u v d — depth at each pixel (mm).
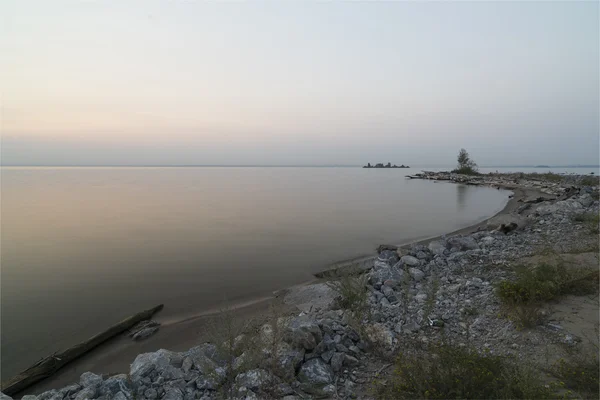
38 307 10312
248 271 13398
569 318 5645
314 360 5242
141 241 18594
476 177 75938
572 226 14680
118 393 4988
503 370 4066
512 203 32281
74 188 61406
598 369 4039
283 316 6988
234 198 42219
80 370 7305
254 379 4789
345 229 21703
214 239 19031
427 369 4438
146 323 9102
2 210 31250
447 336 5812
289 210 30750
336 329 6191
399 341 5816
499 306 6703
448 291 8180
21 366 7551
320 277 12500
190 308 10109
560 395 3676
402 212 29141
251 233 20562
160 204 35625
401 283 8570
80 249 16953
